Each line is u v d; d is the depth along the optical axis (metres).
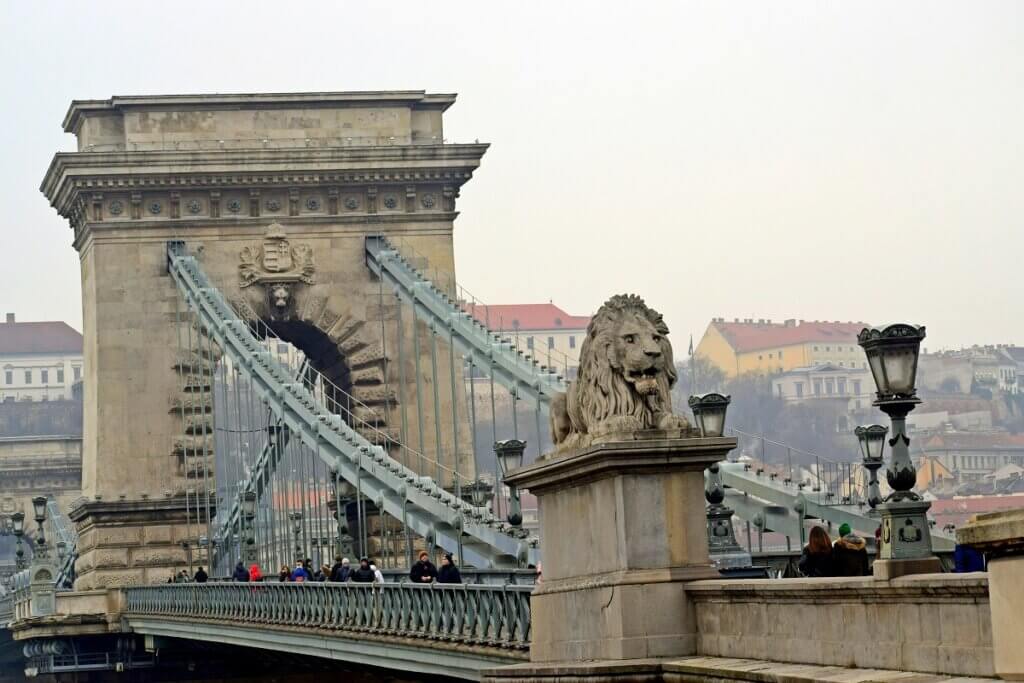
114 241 151.38
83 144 155.25
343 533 130.00
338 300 154.00
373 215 154.75
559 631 42.94
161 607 133.12
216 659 144.88
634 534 39.72
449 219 156.12
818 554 43.84
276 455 137.62
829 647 33.66
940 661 30.11
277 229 153.12
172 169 151.25
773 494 96.25
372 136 157.12
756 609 36.66
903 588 30.89
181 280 147.88
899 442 33.72
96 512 148.75
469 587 65.19
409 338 154.50
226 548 146.12
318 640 89.69
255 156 152.12
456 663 67.44
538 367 121.94
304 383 163.00
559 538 43.50
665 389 40.50
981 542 22.41
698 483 40.16
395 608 76.50
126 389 150.38
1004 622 22.23
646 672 38.53
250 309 152.00
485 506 110.88
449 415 155.00
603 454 39.56
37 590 147.25
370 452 113.69
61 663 148.75
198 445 150.75
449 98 159.00
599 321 41.12
